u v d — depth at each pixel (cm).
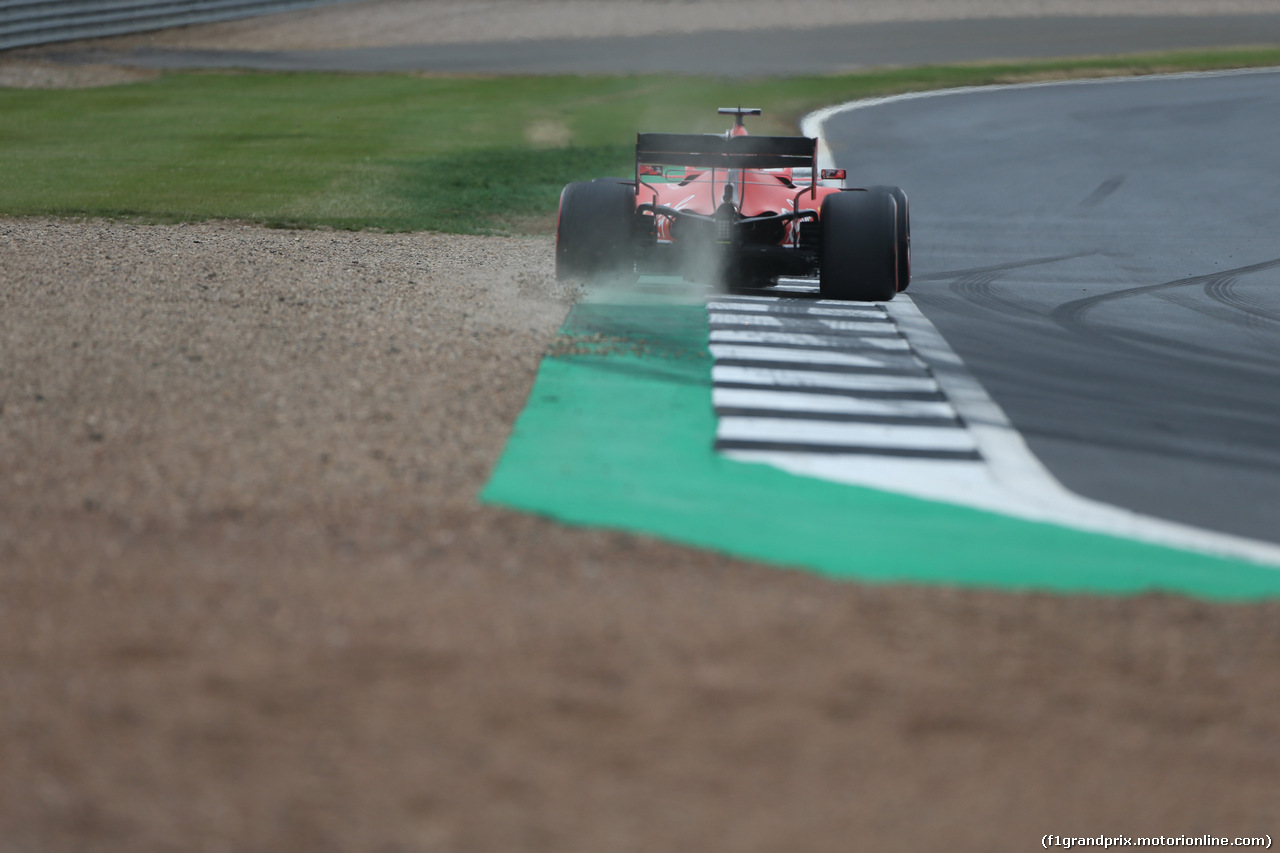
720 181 3559
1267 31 13050
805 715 1236
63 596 1455
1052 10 14438
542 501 1817
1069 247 4556
